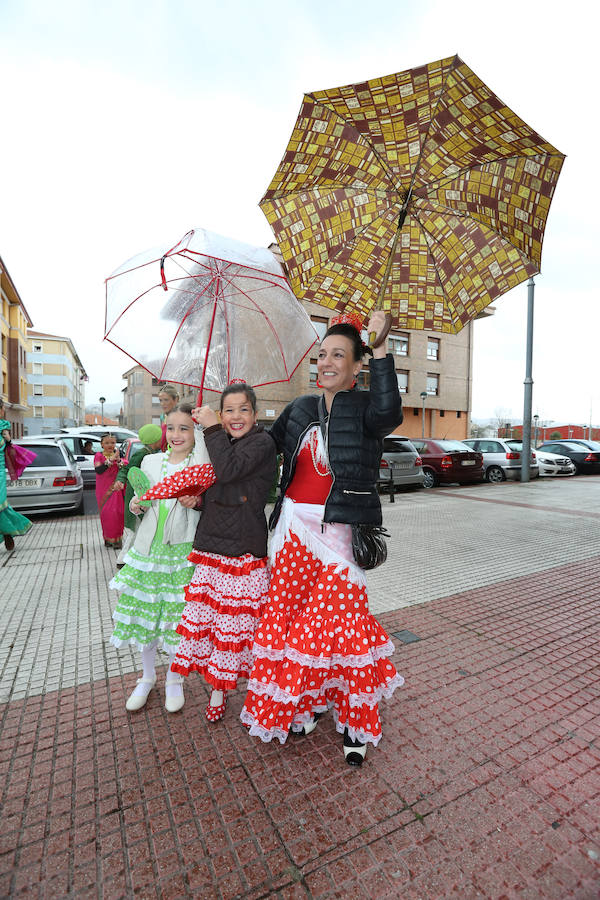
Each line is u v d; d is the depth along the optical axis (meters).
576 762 2.15
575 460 18.34
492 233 1.94
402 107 1.68
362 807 1.87
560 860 1.65
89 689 2.76
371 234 2.11
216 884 1.56
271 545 2.18
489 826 1.79
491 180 1.81
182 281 2.49
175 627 2.38
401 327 2.23
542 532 7.05
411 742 2.27
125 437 12.75
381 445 2.13
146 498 2.18
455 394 31.50
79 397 74.75
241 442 2.18
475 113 1.61
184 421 2.46
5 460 5.60
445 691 2.72
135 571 2.46
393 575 4.95
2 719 2.47
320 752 2.20
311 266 2.17
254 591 2.21
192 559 2.34
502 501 10.19
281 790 1.96
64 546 6.13
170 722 2.43
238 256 2.23
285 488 2.17
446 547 6.15
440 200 1.94
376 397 1.93
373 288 2.21
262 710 2.02
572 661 3.09
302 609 2.11
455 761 2.14
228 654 2.20
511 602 4.16
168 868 1.62
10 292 29.17
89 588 4.50
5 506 5.53
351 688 2.02
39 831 1.76
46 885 1.55
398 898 1.52
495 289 2.01
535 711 2.54
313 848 1.69
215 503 2.23
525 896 1.52
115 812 1.85
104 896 1.52
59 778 2.04
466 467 12.70
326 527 2.04
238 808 1.87
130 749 2.22
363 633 2.02
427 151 1.80
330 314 20.20
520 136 1.63
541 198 1.76
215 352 2.62
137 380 48.56
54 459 8.18
